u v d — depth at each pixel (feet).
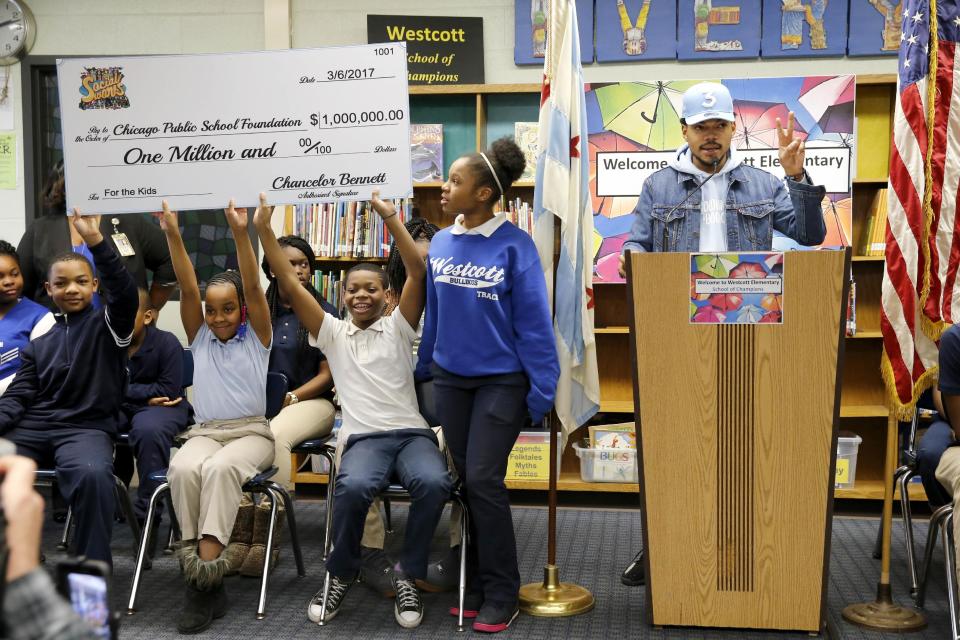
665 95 15.17
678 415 8.95
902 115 9.59
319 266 16.53
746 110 14.98
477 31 16.16
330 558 9.52
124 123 9.95
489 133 16.16
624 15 15.74
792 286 8.68
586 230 10.12
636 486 14.90
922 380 9.46
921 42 9.48
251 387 10.53
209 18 16.80
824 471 8.80
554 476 10.14
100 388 10.77
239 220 9.92
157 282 14.64
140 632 9.31
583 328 10.05
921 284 9.42
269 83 9.83
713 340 8.83
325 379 12.82
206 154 9.91
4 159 16.96
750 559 8.98
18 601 2.55
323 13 16.58
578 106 9.98
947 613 9.95
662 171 10.66
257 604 10.21
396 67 9.70
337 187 9.81
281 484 11.37
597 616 9.76
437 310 9.73
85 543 9.84
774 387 8.79
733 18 15.53
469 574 10.28
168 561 11.88
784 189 10.26
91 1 16.90
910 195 9.49
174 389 13.14
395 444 9.86
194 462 9.68
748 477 8.91
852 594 10.62
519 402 9.43
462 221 9.80
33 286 13.98
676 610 9.15
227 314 10.54
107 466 10.01
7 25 16.81
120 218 14.11
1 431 10.56
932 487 9.93
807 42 15.44
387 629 9.45
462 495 9.80
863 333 15.19
